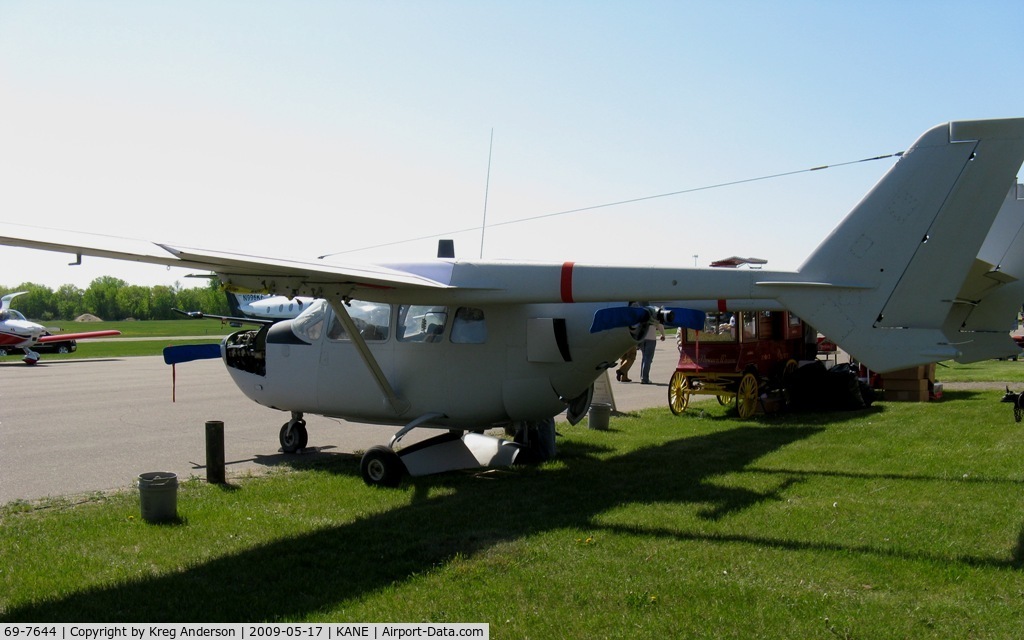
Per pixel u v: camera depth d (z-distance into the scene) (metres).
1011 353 11.15
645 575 5.40
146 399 16.81
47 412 14.65
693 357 14.24
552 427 9.97
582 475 8.89
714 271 7.27
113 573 5.62
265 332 10.61
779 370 15.02
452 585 5.28
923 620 4.62
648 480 8.54
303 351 9.98
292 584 5.38
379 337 9.34
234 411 14.88
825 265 7.00
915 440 10.59
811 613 4.73
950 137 6.61
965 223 6.56
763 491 7.91
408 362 9.09
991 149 6.48
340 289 8.19
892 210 6.80
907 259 6.73
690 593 5.05
